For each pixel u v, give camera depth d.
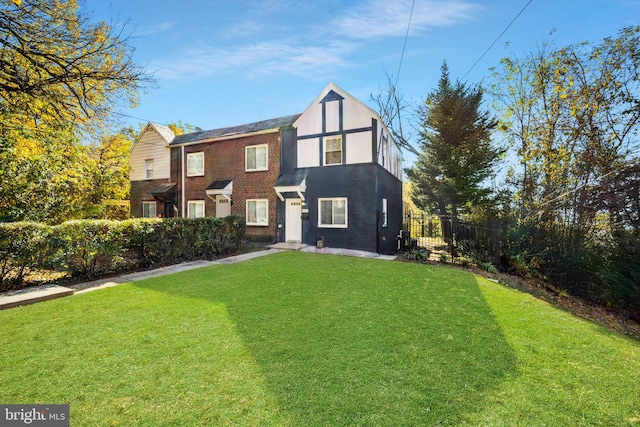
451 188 14.09
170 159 17.86
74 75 7.75
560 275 8.08
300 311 4.60
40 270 6.23
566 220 8.48
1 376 2.79
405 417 2.28
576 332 4.18
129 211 19.52
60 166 10.09
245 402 2.42
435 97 16.19
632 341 4.17
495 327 4.15
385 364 3.04
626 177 7.14
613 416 2.37
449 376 2.86
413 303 5.12
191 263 8.89
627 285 6.29
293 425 2.17
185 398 2.47
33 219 8.78
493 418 2.29
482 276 7.89
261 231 14.67
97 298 5.26
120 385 2.66
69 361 3.07
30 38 7.33
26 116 9.12
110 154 16.84
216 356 3.17
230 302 5.03
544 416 2.34
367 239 12.16
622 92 9.19
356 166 12.48
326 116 13.20
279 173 14.23
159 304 4.90
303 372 2.87
